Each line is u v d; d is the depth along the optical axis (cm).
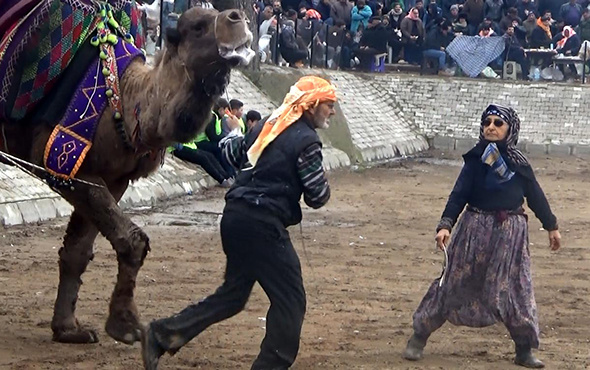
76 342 845
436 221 1683
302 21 2922
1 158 838
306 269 1214
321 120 694
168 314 955
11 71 814
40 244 1298
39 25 811
